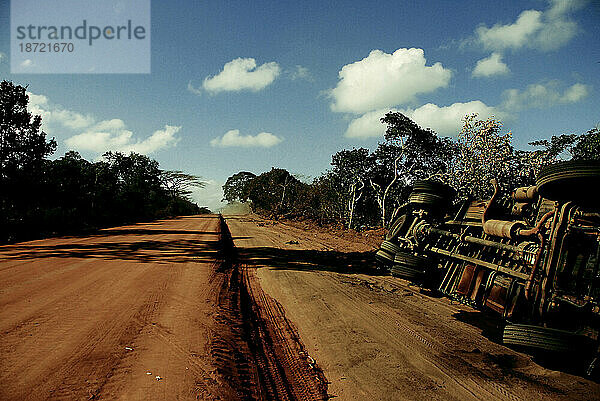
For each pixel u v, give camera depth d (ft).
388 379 16.56
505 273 21.93
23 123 74.38
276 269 43.70
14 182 73.51
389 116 106.52
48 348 16.06
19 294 24.32
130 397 12.56
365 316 25.89
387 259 36.01
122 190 158.51
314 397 15.11
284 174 214.28
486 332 23.00
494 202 26.27
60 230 79.10
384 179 121.08
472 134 61.21
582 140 57.21
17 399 11.92
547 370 17.53
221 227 115.34
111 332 18.37
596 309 15.47
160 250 51.57
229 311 24.76
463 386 15.93
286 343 21.11
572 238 17.76
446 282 28.89
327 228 123.54
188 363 15.69
